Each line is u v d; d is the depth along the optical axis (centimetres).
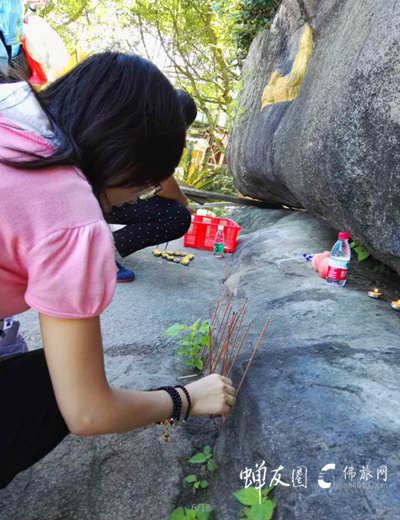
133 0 788
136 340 214
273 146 358
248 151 433
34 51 286
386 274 257
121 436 149
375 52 195
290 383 142
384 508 95
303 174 276
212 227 382
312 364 151
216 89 852
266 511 105
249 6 479
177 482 131
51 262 76
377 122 191
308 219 378
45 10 828
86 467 136
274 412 131
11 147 75
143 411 99
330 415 124
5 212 73
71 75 84
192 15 791
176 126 86
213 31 800
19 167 74
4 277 80
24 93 81
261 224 454
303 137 279
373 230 209
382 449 110
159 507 123
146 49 841
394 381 137
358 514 95
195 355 188
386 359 150
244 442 131
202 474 135
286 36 407
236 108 530
